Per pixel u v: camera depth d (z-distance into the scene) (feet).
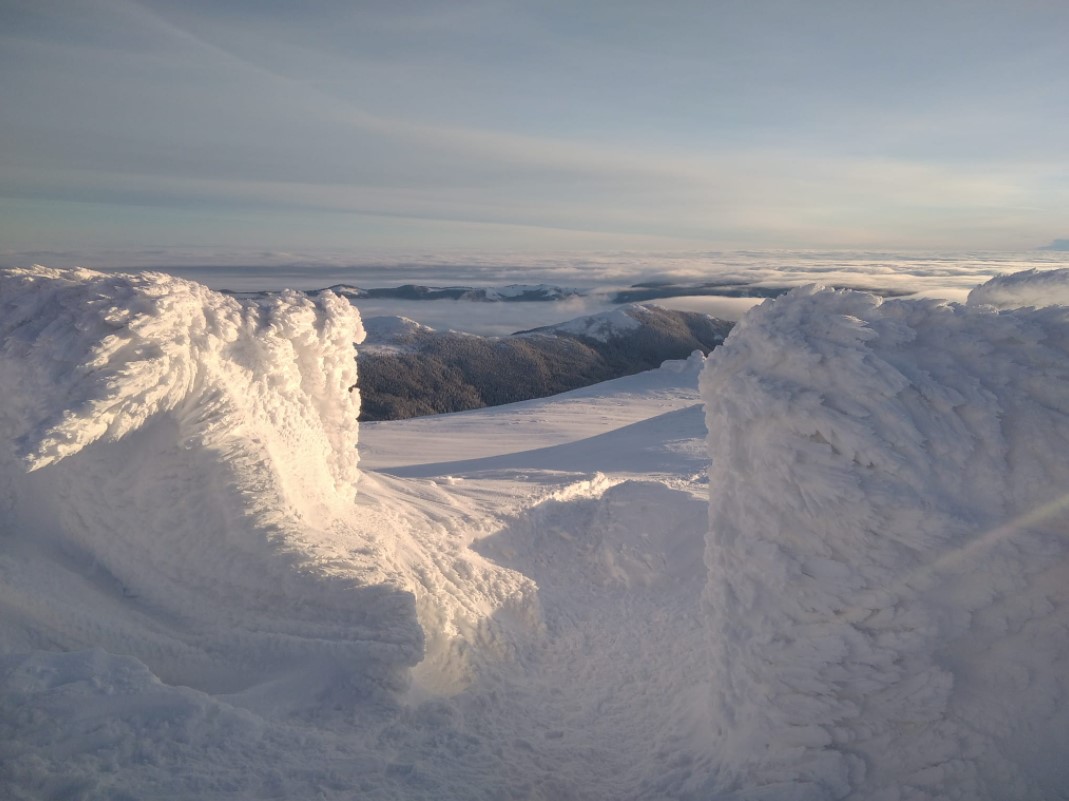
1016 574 13.70
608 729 19.48
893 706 14.05
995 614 13.84
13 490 18.80
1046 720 13.37
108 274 21.40
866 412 14.65
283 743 14.16
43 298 19.26
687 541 31.48
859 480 14.42
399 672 17.28
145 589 18.47
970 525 13.83
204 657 16.99
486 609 24.66
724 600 16.02
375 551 22.26
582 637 25.71
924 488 14.17
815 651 14.48
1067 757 13.14
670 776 16.37
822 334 15.57
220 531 19.17
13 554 17.42
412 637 17.85
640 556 31.12
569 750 17.88
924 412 14.49
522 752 17.13
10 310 19.10
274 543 19.07
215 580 18.78
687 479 50.96
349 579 18.90
